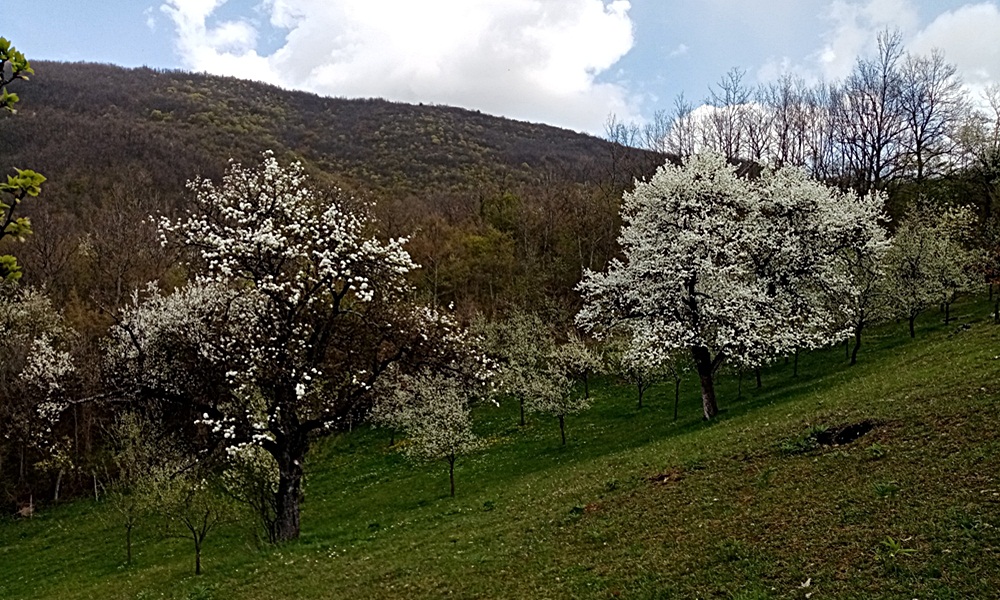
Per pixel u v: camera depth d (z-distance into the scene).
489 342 52.53
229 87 175.88
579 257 74.69
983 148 55.97
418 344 27.12
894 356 33.19
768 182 38.09
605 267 72.00
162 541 33.22
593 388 51.09
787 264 35.00
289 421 25.59
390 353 27.45
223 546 30.08
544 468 32.59
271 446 25.33
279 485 26.16
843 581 11.15
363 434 51.16
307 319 26.94
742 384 41.53
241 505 27.70
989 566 10.32
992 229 46.50
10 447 47.75
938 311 45.88
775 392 34.44
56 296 65.12
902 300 37.66
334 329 27.02
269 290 24.80
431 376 34.16
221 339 25.41
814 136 72.19
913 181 65.44
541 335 53.91
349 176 118.31
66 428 49.59
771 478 17.22
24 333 51.06
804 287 35.88
